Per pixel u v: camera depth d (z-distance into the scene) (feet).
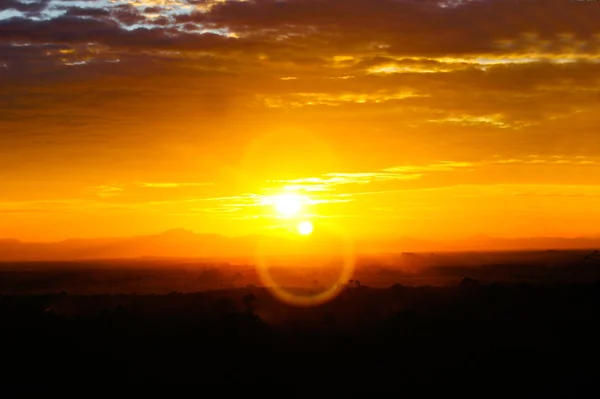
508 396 167.22
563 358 194.08
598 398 161.99
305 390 178.40
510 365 188.14
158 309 307.17
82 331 240.53
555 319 251.39
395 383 181.27
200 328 244.22
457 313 278.05
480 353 203.00
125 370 196.54
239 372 193.67
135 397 176.14
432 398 168.86
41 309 301.63
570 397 163.43
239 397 174.91
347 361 203.62
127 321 264.52
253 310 319.88
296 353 212.64
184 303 341.00
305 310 319.88
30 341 223.71
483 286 393.91
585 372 180.86
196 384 183.32
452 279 517.14
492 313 272.51
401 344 222.89
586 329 229.25
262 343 223.30
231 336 230.48
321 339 232.94
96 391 179.73
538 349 204.44
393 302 339.77
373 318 281.74
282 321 281.54
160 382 186.09
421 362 199.41
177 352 212.64
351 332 245.45
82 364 200.23
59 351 213.66
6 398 175.32
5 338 227.81
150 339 228.22
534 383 174.81
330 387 179.73
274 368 196.85
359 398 170.91
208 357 208.13
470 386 175.73
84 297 379.55
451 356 204.13
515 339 221.66
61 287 507.30
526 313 268.62
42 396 176.65
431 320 260.42
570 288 338.13
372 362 201.77
